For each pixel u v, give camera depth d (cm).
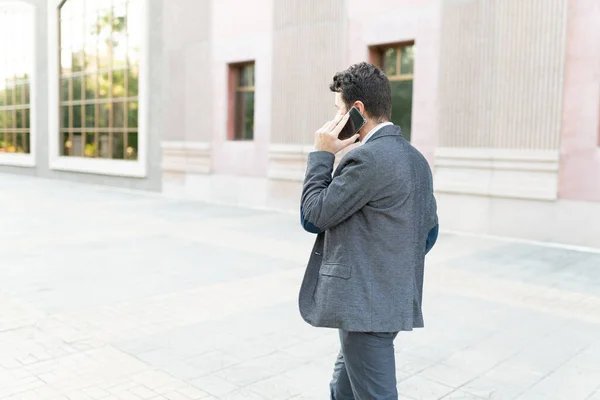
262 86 1359
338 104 201
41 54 2227
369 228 183
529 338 450
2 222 1048
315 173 191
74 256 741
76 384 340
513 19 914
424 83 1048
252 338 431
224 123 1459
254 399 326
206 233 962
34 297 538
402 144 191
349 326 180
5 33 2441
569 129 878
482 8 948
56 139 2181
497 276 672
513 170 935
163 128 1648
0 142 2573
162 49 1630
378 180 179
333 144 193
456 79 989
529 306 545
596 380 368
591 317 513
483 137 965
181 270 668
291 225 1076
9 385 336
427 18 1036
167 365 374
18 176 2375
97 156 1981
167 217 1167
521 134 921
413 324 190
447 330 466
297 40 1257
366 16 1132
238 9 1398
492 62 945
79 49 2028
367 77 193
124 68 1812
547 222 905
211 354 396
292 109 1279
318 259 198
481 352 416
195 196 1545
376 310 181
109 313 489
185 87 1559
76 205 1362
